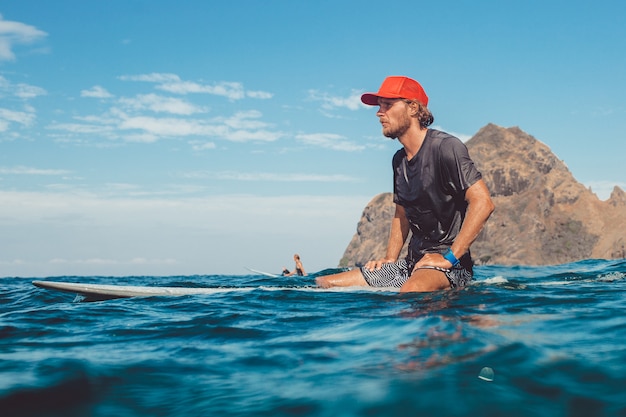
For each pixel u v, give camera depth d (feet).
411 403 5.52
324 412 5.48
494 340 8.07
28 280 44.32
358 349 8.32
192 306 15.97
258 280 38.04
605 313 10.90
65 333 11.45
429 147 19.54
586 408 5.35
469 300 14.14
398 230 22.49
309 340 9.52
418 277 18.01
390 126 19.95
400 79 19.92
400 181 20.92
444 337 8.54
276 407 5.75
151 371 7.54
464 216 20.33
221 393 6.42
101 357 8.59
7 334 11.43
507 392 5.77
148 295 19.34
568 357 7.04
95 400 6.26
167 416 5.71
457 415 5.21
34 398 6.30
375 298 16.24
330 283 21.90
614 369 6.51
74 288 19.45
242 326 11.57
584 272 34.55
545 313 11.10
